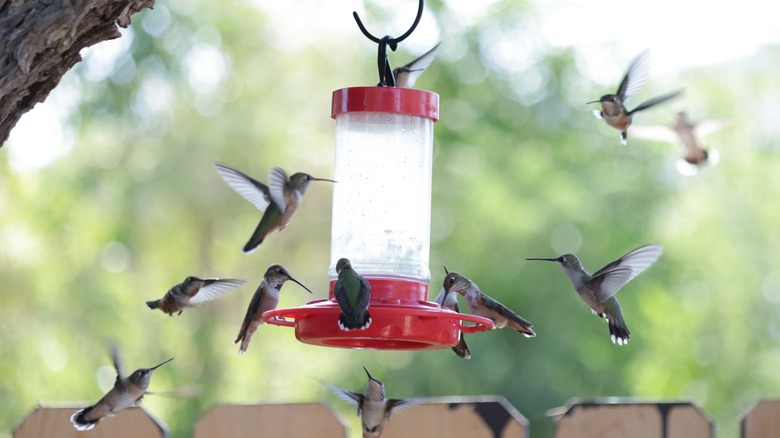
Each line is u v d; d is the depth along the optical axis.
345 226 6.08
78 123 18.95
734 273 16.78
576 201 14.96
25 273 17.19
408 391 14.79
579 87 16.14
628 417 5.70
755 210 17.83
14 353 16.36
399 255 6.05
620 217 15.09
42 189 18.14
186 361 19.06
